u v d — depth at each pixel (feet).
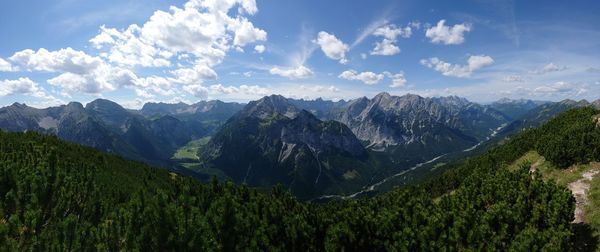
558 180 140.77
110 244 73.31
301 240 101.65
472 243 92.99
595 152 140.67
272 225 103.40
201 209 104.17
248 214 104.63
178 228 74.90
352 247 102.01
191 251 73.82
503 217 98.53
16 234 70.08
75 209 100.32
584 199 116.16
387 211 125.08
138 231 74.38
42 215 84.79
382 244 103.24
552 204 97.09
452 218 106.73
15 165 120.06
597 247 88.74
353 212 118.42
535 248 79.41
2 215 80.74
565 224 92.73
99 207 107.14
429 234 98.68
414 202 131.95
